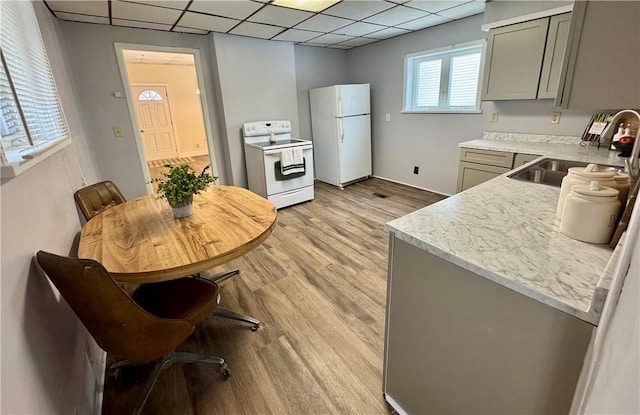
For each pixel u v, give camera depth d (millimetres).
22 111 1163
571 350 711
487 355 917
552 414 797
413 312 1126
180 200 1654
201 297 1457
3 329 779
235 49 3838
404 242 1084
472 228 1088
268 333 1806
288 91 4402
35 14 2000
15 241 975
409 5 2916
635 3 541
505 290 818
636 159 1080
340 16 3156
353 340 1736
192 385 1490
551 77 2584
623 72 579
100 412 1360
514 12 2650
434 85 4137
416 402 1226
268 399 1410
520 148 2705
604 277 635
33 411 814
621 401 402
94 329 1141
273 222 1633
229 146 4082
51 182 1525
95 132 3408
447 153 4102
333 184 4914
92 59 3248
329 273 2426
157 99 7672
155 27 3371
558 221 1129
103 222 1690
